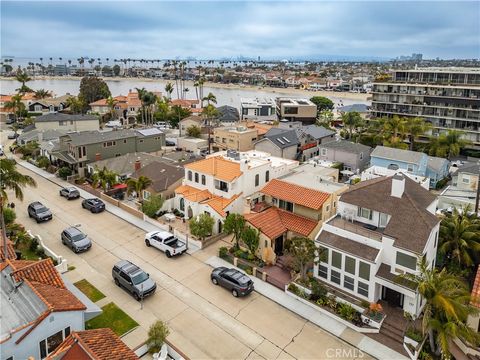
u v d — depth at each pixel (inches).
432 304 927.0
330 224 1296.8
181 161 2507.4
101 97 5570.9
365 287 1149.1
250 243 1368.1
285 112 4699.8
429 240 1119.0
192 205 1712.6
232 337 1043.9
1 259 1189.7
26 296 959.0
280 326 1089.4
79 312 940.0
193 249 1515.7
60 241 1579.7
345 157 2726.4
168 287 1268.5
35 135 3211.1
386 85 3951.8
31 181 1514.5
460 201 1892.2
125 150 2728.8
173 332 1058.1
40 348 879.7
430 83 3818.9
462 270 1264.8
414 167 2463.1
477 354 953.5
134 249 1520.7
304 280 1244.5
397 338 1026.7
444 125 3612.2
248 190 1733.5
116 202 1955.0
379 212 1253.1
